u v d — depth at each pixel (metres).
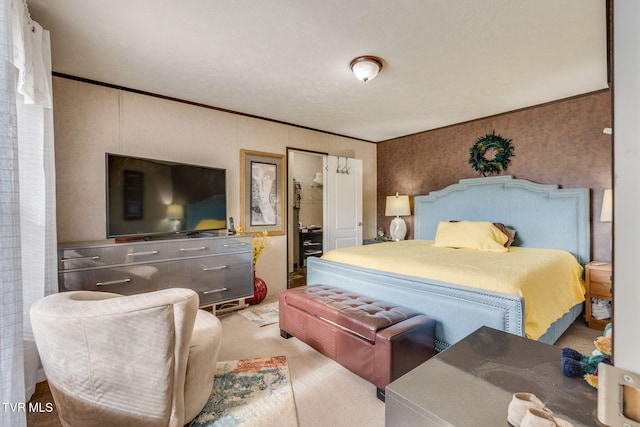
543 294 2.00
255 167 3.85
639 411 0.37
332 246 4.57
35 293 1.78
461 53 2.29
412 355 1.74
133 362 1.24
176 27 1.95
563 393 0.83
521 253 2.84
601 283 2.71
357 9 1.78
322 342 2.12
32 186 1.78
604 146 3.01
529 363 0.99
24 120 1.74
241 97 3.20
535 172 3.47
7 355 1.01
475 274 1.94
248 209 3.78
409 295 2.09
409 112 3.70
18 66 1.49
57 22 1.89
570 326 2.81
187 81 2.78
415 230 4.58
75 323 1.18
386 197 5.20
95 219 2.74
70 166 2.62
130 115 2.93
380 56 2.33
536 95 3.15
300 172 6.03
